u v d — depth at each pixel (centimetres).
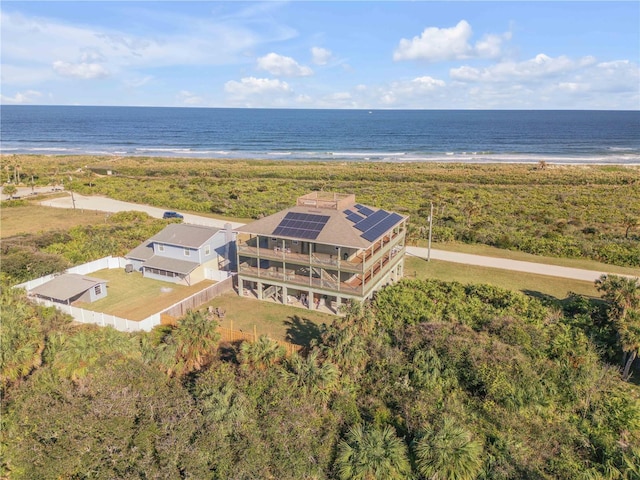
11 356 2562
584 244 4916
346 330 2680
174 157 15512
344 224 3525
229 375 2459
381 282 3775
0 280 3828
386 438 2102
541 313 3123
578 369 2569
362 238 3369
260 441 2062
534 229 5747
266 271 3712
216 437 2036
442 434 2023
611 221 6338
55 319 3238
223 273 4219
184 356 2681
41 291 3662
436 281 3803
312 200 3931
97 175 10700
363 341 2708
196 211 7012
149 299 3841
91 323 3291
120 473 1891
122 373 2372
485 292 3466
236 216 6669
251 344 2639
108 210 7125
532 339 2764
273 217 3812
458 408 2312
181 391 2327
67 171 10994
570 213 6831
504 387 2366
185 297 3884
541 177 10300
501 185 9731
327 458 2058
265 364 2516
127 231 5516
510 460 2042
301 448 2047
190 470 1884
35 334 2798
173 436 1988
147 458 1914
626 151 17225
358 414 2330
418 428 2188
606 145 19262
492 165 12900
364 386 2541
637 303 2869
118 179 9975
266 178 10938
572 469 2036
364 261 3316
